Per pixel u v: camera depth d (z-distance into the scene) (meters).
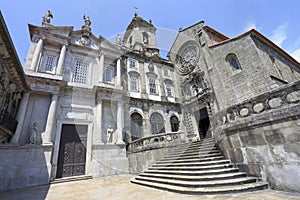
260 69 11.62
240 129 6.21
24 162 10.08
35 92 12.58
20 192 8.02
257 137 5.61
